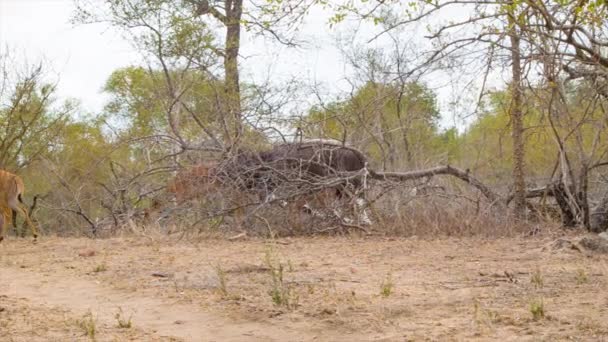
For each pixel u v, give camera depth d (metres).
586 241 13.13
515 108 14.45
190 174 16.67
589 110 15.71
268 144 17.09
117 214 17.72
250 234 16.19
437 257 12.77
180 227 16.44
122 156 22.14
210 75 20.69
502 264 11.90
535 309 8.18
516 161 16.78
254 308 8.95
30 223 16.36
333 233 16.30
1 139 23.77
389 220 16.64
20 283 11.01
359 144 18.02
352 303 9.04
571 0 9.05
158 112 23.25
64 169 23.14
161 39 22.27
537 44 10.45
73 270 11.97
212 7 23.42
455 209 16.62
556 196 16.66
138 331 8.23
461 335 7.66
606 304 8.74
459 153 23.30
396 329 7.95
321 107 19.00
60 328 8.35
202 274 11.18
